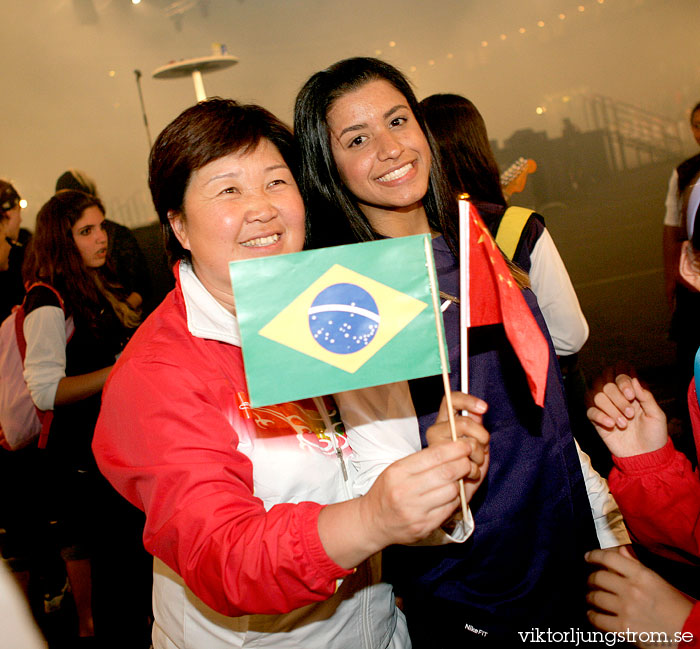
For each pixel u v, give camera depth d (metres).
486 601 1.46
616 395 1.39
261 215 1.19
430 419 1.44
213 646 1.29
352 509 0.99
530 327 1.10
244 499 1.07
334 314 1.04
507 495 1.45
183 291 1.25
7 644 2.44
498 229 1.86
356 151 1.56
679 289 2.95
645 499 1.36
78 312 2.65
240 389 1.21
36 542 2.72
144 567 2.56
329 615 1.30
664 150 13.31
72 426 2.50
